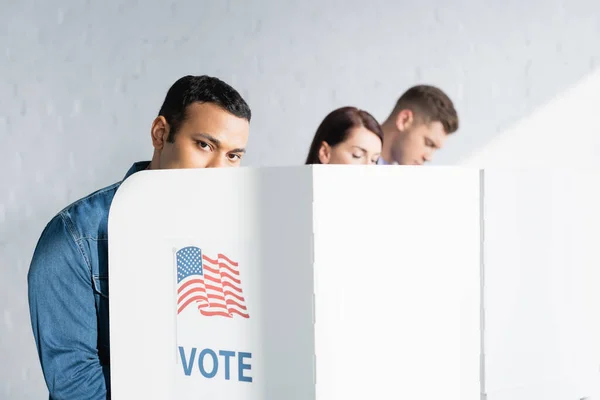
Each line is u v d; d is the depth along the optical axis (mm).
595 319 1136
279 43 2412
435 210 894
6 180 2490
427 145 2391
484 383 959
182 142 1541
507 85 2381
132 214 937
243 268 847
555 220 1056
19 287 2486
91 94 2455
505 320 983
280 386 820
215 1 2426
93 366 1290
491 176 968
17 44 2486
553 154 2381
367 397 821
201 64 2432
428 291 883
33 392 2490
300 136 2408
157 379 926
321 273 783
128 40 2445
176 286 906
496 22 2379
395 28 2385
